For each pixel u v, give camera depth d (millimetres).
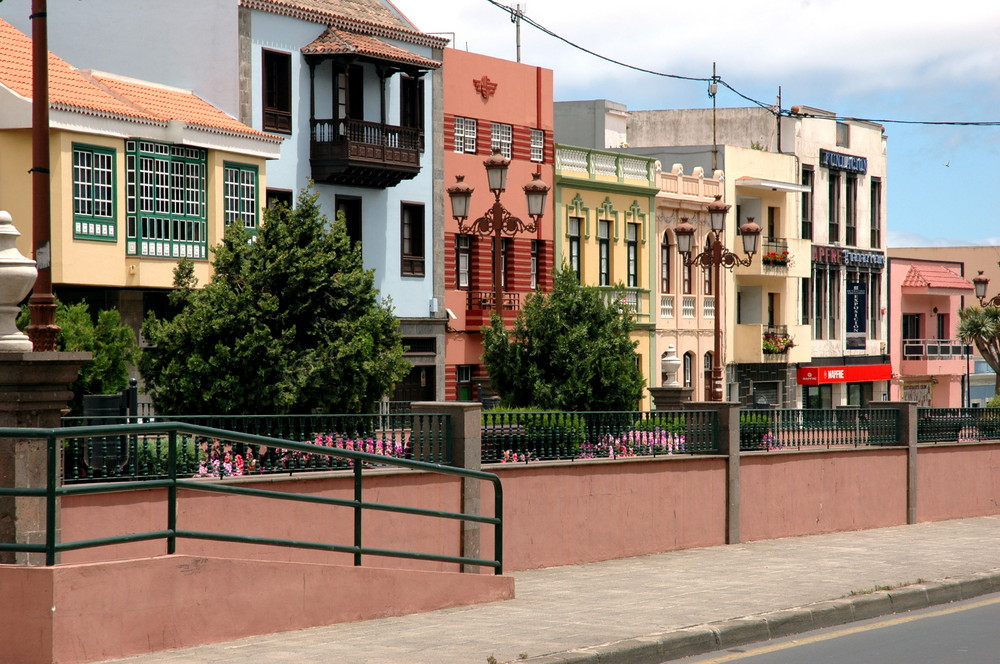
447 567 23094
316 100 45844
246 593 15766
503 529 24469
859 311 77562
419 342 49594
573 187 55625
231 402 27891
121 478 17922
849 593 20766
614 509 27031
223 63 43250
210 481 19031
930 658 16453
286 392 28156
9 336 14484
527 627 16953
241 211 40969
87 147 36062
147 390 28719
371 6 49969
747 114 73625
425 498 22672
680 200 61344
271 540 16203
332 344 28703
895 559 26375
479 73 52156
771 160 69250
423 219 50000
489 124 52656
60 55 44250
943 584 22125
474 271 52250
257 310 28609
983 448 38938
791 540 31078
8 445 13953
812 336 72938
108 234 36656
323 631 16406
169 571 14758
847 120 76562
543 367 37750
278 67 44750
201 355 28312
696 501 29172
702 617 18031
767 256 67312
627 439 27797
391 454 22281
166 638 14727
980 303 79938
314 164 45562
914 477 36031
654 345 59438
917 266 83000
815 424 33156
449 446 23328
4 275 14438
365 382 29203
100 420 19750
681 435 29141
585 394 36969
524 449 25453
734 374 66250
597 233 56938
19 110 35312
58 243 35281
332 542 20953
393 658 14531
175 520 15008
